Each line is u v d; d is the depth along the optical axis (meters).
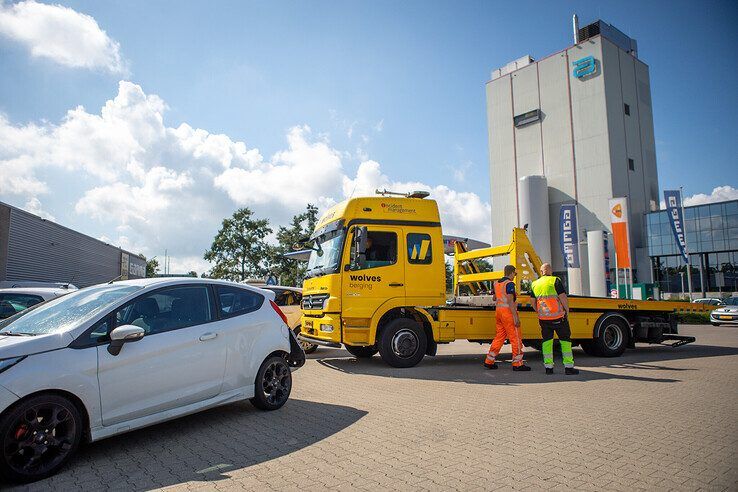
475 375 9.11
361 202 9.98
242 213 43.22
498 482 3.89
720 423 5.55
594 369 9.79
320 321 9.81
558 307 9.16
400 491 3.74
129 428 4.76
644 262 52.00
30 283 12.25
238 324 5.96
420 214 10.33
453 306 10.72
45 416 4.22
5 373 4.02
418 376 9.02
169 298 5.45
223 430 5.48
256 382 6.14
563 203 52.47
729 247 48.09
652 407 6.35
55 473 4.21
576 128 52.06
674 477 3.96
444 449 4.73
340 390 7.70
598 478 3.95
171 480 4.04
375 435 5.23
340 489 3.80
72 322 4.77
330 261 9.91
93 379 4.50
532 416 5.94
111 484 3.98
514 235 11.54
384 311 9.82
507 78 58.06
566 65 53.22
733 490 3.71
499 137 58.28
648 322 12.15
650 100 57.16
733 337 17.48
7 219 22.19
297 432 5.38
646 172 54.62
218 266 42.16
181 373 5.23
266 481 3.99
